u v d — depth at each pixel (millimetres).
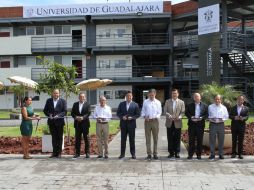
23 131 12016
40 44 42406
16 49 42125
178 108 11922
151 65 43656
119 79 40719
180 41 41344
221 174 9789
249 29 41469
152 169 10406
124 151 12062
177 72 41406
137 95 44812
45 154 12891
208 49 23172
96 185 8836
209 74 23109
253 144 14258
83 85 24172
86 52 41969
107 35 42031
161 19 41281
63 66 14578
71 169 10516
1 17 42344
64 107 12391
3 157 12297
